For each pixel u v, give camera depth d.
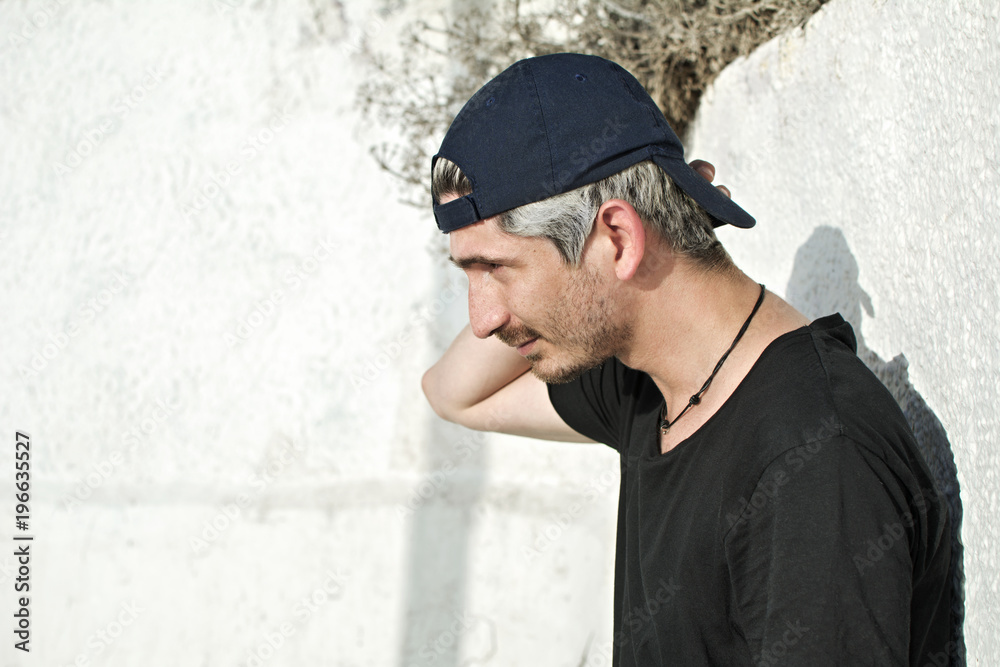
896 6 1.10
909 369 1.04
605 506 2.20
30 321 2.23
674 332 0.87
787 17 1.50
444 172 0.88
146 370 2.21
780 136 1.51
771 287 1.55
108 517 2.21
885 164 1.12
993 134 0.84
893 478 0.72
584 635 2.19
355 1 2.18
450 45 2.15
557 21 2.03
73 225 2.23
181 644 2.20
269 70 2.20
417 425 2.20
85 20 2.21
